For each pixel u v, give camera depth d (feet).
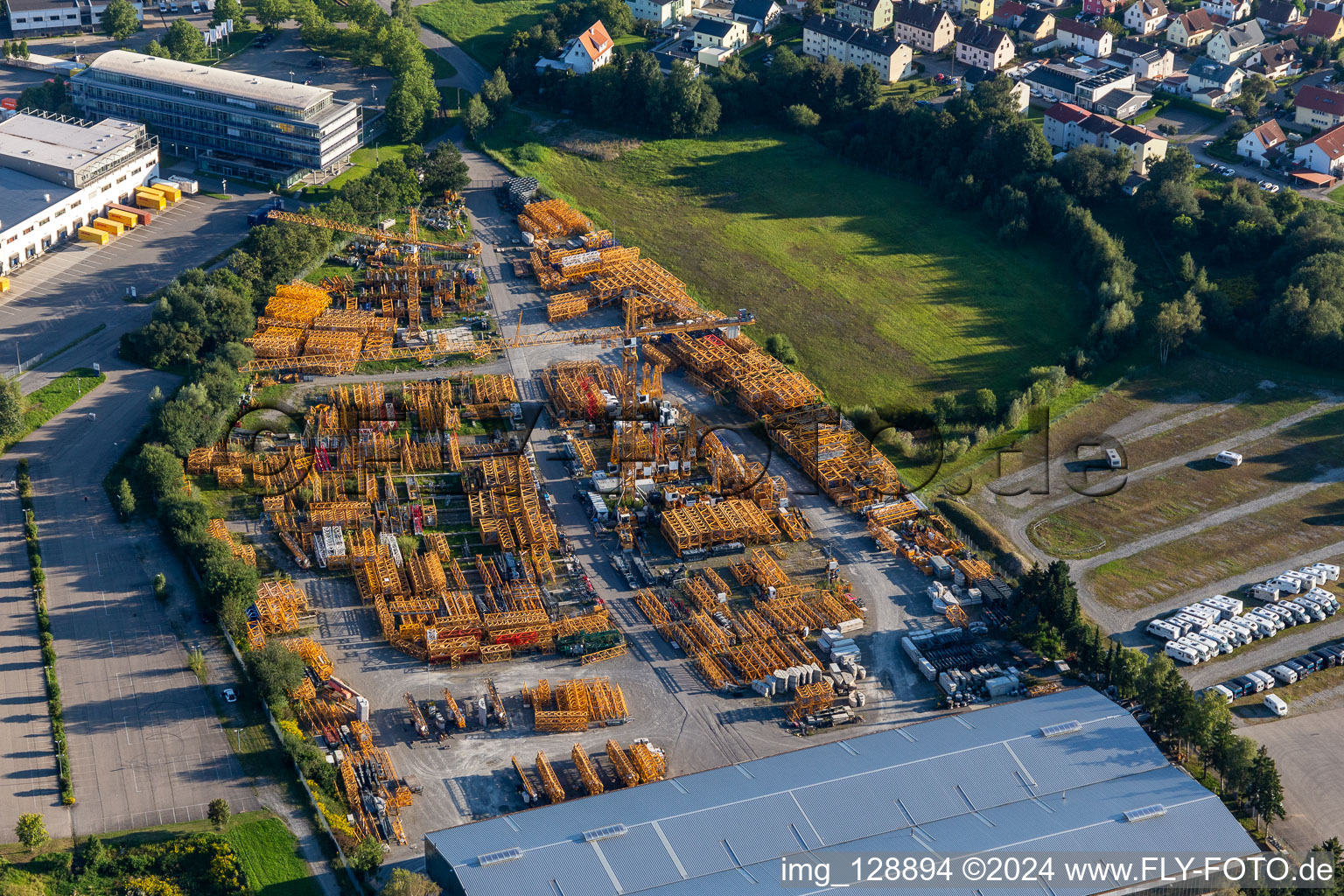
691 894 630.74
